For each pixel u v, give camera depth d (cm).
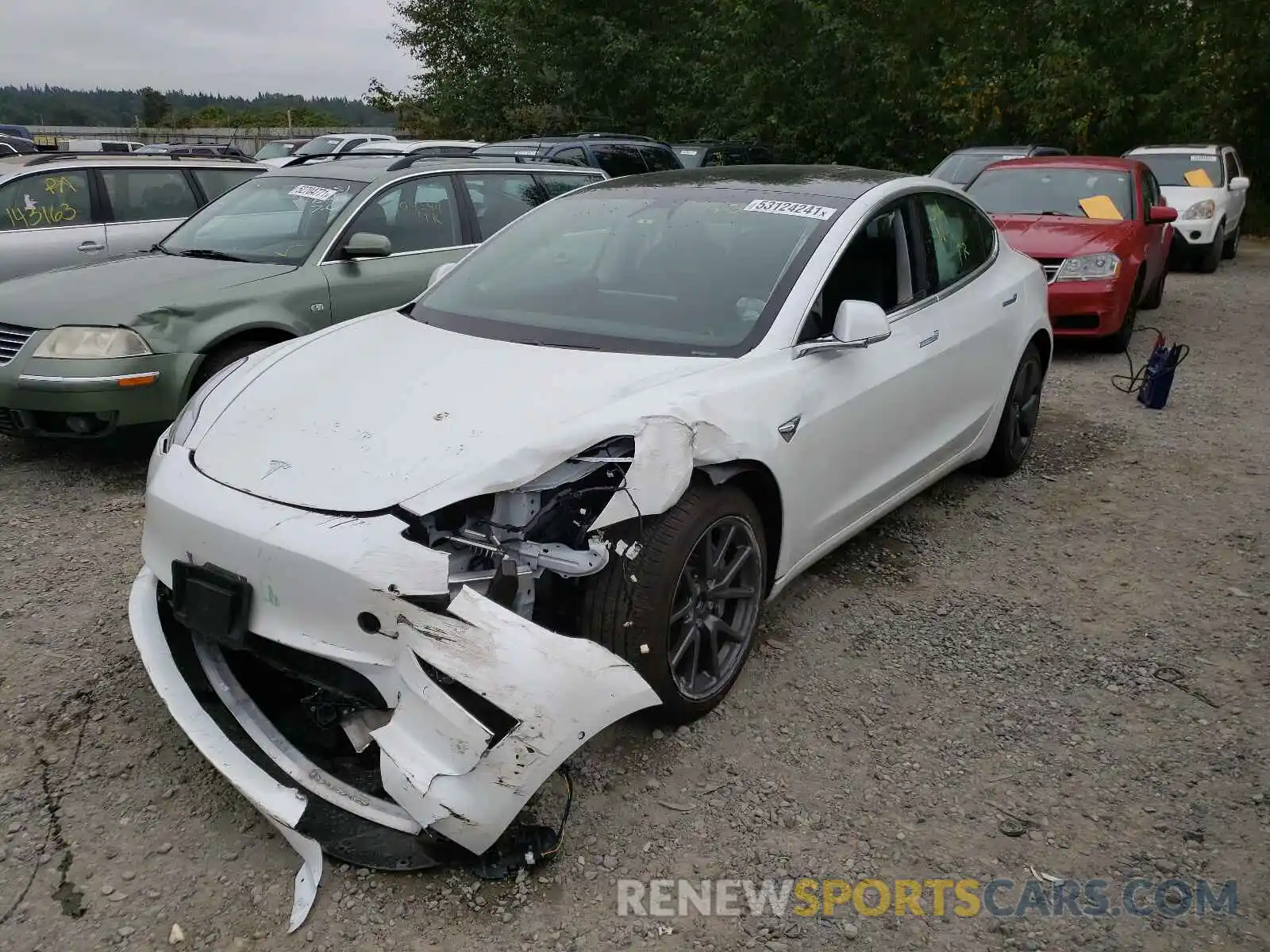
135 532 465
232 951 234
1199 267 1463
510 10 2553
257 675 304
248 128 4666
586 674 248
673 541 290
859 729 325
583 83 2522
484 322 371
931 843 275
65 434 520
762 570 338
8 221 784
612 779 295
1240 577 444
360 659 252
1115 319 856
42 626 373
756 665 360
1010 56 2105
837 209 400
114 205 841
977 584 433
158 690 282
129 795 283
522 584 266
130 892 250
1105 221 902
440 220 677
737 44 2202
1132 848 275
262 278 572
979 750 316
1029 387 565
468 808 241
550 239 423
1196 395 752
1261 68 2008
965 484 557
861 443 384
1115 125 1998
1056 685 354
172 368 527
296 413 303
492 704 243
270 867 259
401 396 305
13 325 523
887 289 416
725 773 301
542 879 257
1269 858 272
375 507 260
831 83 2153
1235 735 327
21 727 312
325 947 235
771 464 326
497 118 2831
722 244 388
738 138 2225
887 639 383
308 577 254
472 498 265
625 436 282
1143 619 404
